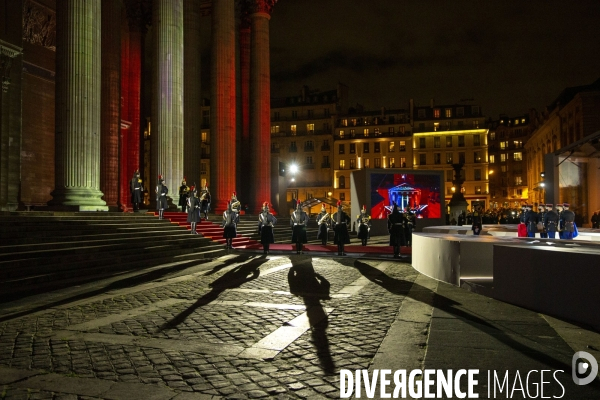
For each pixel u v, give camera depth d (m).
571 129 61.78
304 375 4.70
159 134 23.31
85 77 16.53
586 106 54.34
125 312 7.74
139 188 20.75
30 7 26.09
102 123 27.08
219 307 8.16
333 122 87.38
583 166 23.44
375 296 9.22
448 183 85.94
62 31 16.44
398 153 86.25
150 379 4.59
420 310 7.81
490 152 111.00
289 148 88.62
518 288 8.17
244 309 7.99
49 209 15.88
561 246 8.73
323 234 23.12
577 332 6.29
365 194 32.75
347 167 86.88
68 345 5.79
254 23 34.03
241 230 24.97
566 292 7.05
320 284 10.83
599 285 6.46
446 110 87.81
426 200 33.94
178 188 23.70
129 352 5.50
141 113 37.06
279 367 4.96
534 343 5.73
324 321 7.08
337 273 12.85
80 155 16.38
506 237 12.28
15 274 10.15
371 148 86.81
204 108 86.62
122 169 34.84
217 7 29.12
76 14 16.42
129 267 13.51
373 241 27.80
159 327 6.72
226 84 28.95
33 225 12.86
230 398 4.11
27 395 4.16
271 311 7.82
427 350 5.44
